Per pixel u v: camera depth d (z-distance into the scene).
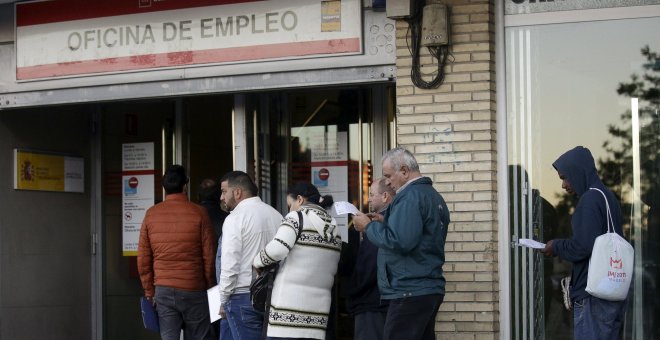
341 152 9.87
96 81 9.56
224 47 9.04
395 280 6.53
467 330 7.90
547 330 7.96
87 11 9.60
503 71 8.13
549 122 8.05
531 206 8.04
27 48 9.88
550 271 7.96
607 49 7.98
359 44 8.53
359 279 7.52
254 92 9.20
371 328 7.50
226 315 7.88
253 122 9.93
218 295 8.05
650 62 7.89
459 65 8.03
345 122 9.87
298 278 7.20
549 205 8.01
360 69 8.56
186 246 8.54
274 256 7.12
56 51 9.74
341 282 9.76
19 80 9.91
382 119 9.73
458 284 7.94
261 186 9.95
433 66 8.09
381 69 8.49
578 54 8.02
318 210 7.38
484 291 7.89
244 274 7.84
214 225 9.04
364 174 9.77
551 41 8.07
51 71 9.77
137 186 11.08
